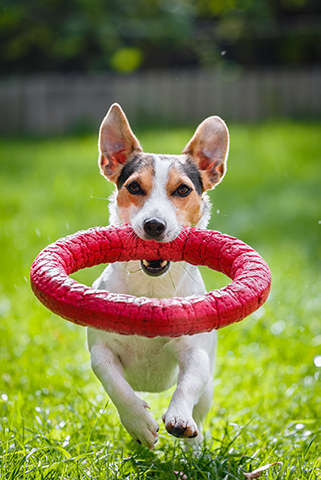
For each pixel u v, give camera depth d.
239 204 10.58
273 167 13.06
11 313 6.18
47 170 12.80
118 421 4.15
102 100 19.02
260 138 15.69
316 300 6.55
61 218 9.41
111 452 3.64
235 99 19.05
